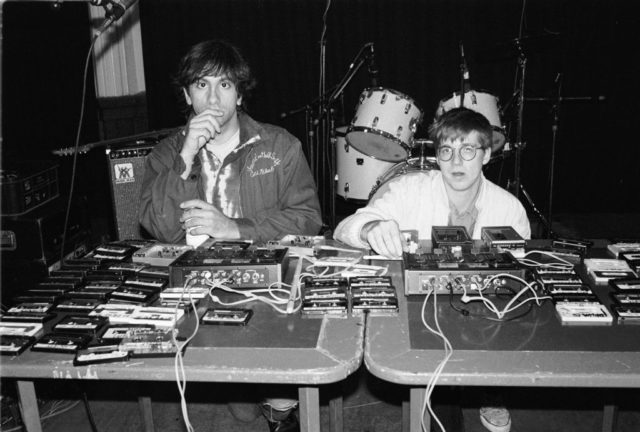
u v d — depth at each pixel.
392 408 2.35
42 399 2.44
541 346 1.25
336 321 1.39
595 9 4.54
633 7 4.52
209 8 4.77
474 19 4.58
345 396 2.44
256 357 1.23
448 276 1.49
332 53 4.73
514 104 4.22
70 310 1.47
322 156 4.82
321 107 4.12
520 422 2.26
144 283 1.59
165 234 2.04
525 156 4.85
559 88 4.03
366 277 1.58
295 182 2.20
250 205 2.21
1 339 1.33
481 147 1.90
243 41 4.79
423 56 4.67
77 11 4.60
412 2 4.59
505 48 3.94
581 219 4.85
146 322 1.38
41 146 4.49
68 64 4.62
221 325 1.38
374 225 1.80
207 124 1.93
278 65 4.80
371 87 3.82
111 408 2.40
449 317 1.40
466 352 1.23
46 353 1.29
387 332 1.33
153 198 2.01
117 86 4.89
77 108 4.73
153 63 4.93
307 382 1.18
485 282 1.49
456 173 1.92
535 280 1.55
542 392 2.44
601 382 1.15
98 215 5.03
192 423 2.29
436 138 1.96
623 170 4.87
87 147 3.59
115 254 1.83
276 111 4.89
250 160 2.18
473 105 3.62
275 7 4.71
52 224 2.79
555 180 4.92
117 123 4.96
